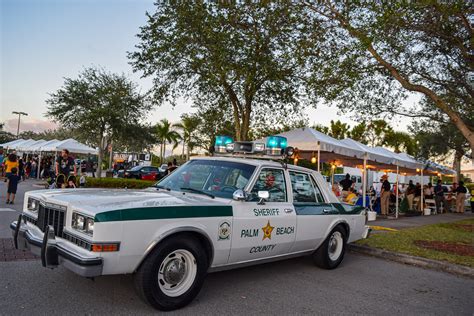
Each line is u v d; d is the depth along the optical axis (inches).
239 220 169.0
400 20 374.0
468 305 182.9
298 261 253.0
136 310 144.9
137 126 956.6
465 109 509.7
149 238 137.2
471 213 809.5
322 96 446.3
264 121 707.4
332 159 655.8
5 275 178.1
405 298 188.1
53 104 893.2
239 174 188.5
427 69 463.8
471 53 422.0
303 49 460.1
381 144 1839.3
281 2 481.4
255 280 200.8
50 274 182.2
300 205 208.7
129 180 712.4
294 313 156.0
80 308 144.1
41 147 936.3
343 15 405.4
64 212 144.5
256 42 550.6
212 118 739.4
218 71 555.5
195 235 155.9
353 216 250.1
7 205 434.3
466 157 853.8
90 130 922.1
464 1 351.6
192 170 203.6
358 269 245.0
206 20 537.0
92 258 125.3
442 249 308.0
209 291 176.9
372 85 478.6
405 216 651.5
